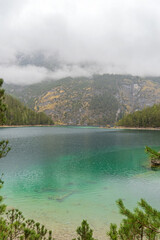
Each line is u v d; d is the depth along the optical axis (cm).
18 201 1845
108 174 2900
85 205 1747
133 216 565
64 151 5184
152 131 15262
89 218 1495
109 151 5212
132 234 609
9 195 2016
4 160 3931
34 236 752
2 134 10769
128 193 2069
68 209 1661
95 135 11238
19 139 8188
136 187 2275
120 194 2044
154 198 1909
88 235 771
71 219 1475
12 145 6291
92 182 2486
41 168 3259
